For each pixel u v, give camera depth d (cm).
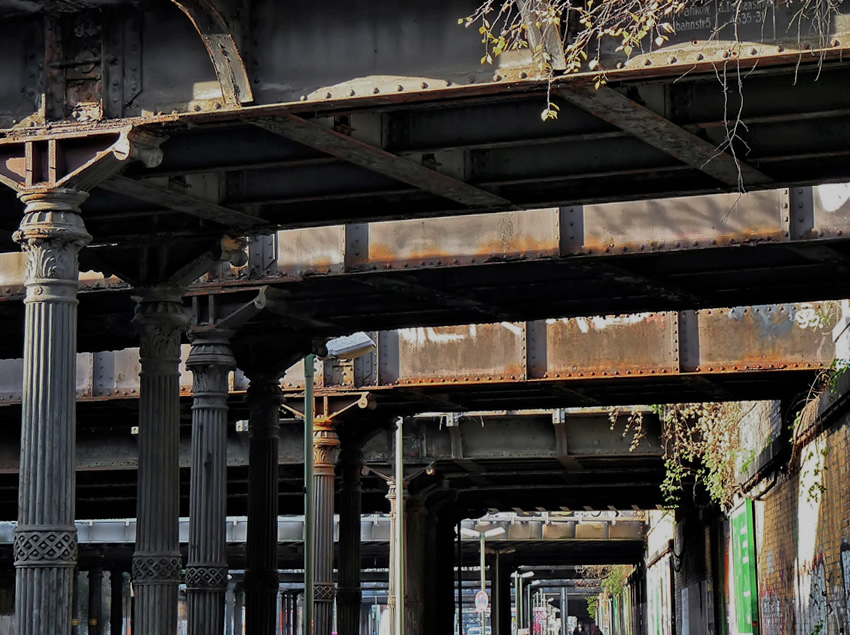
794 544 2889
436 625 5169
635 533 7456
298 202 1797
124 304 2459
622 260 2150
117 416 3428
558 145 1655
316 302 2484
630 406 3756
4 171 1467
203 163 1587
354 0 1395
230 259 1897
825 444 2459
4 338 2723
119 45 1459
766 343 2672
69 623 1385
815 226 1998
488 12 1355
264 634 2484
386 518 6712
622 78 1321
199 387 2327
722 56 1291
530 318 2491
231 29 1386
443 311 2517
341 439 3388
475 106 1519
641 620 9388
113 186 1619
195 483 2286
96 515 5675
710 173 1619
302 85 1395
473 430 3956
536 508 5831
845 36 1267
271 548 2528
